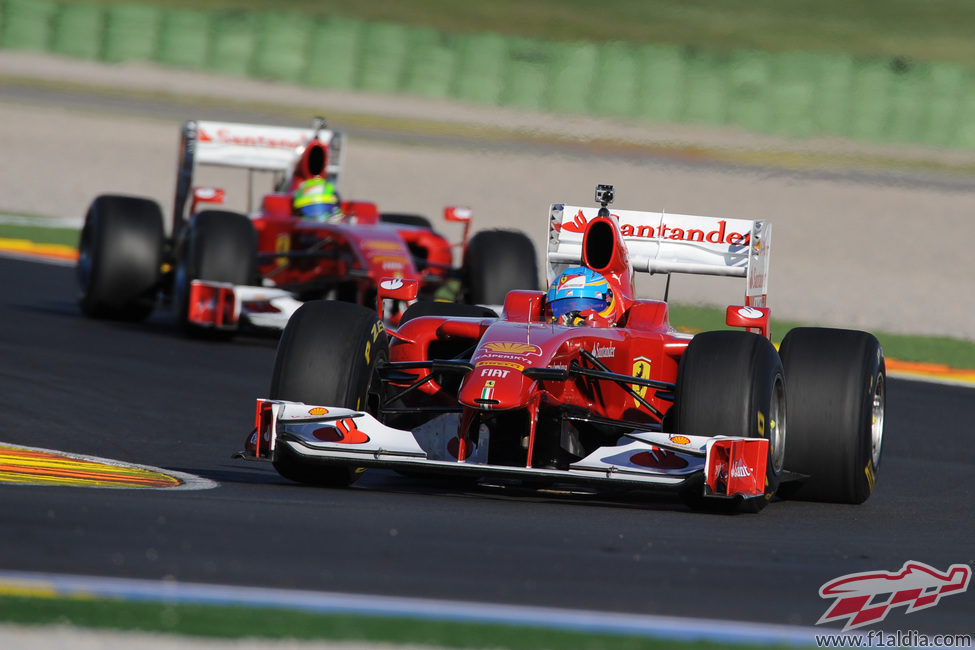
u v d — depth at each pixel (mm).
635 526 21891
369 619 15219
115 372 39312
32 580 15828
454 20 182375
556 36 175500
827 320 60656
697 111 139125
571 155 120250
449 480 27469
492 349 23531
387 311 45469
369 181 98250
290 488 24266
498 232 48125
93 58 151250
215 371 41000
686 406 23203
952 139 138625
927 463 34125
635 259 29531
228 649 13930
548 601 16469
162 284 50125
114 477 24422
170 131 119312
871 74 139250
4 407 32875
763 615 16594
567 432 25266
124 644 13859
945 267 81562
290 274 49312
